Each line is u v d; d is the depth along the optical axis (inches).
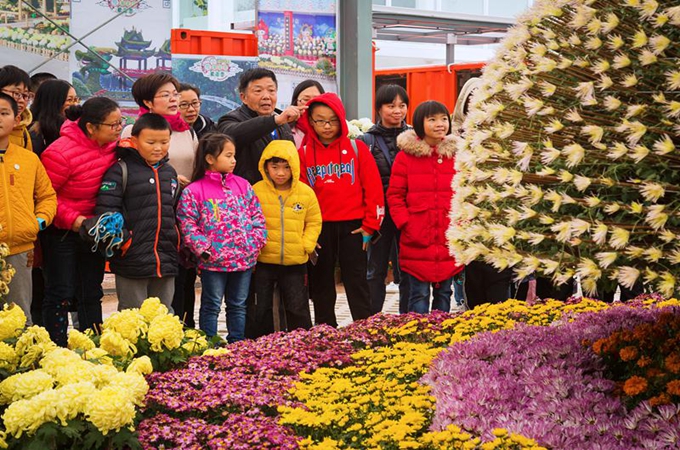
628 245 133.0
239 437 158.6
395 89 313.4
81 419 156.1
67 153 248.2
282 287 279.6
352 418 168.1
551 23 152.6
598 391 165.9
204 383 188.5
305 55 499.5
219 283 267.0
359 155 289.3
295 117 274.4
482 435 145.3
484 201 156.6
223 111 479.2
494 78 157.2
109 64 432.5
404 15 600.4
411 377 192.5
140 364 189.2
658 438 140.5
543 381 168.6
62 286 253.0
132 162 252.8
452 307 422.6
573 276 139.8
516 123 151.8
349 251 287.3
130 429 158.1
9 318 178.2
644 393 160.9
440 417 155.9
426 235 291.6
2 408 164.1
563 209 142.6
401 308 333.4
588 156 138.6
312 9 498.0
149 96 280.8
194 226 263.6
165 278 257.6
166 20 443.8
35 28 418.3
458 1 748.0
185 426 164.6
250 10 516.4
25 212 235.9
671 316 180.7
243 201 271.4
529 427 145.9
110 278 468.4
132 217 250.1
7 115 233.3
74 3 424.2
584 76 144.5
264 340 230.2
